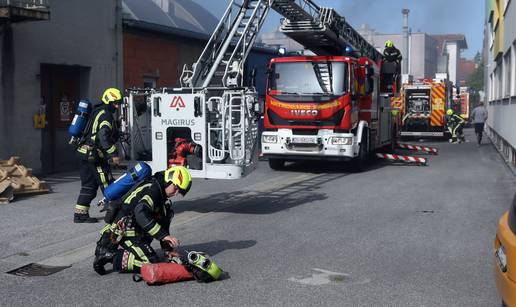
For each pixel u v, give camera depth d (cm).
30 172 1055
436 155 1886
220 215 850
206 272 523
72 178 1251
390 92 1759
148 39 1605
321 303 477
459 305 473
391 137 1845
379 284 526
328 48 1652
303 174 1378
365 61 1443
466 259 608
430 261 601
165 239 523
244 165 854
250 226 774
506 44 1830
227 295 497
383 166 1563
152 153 873
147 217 524
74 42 1346
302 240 693
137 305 475
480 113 2305
